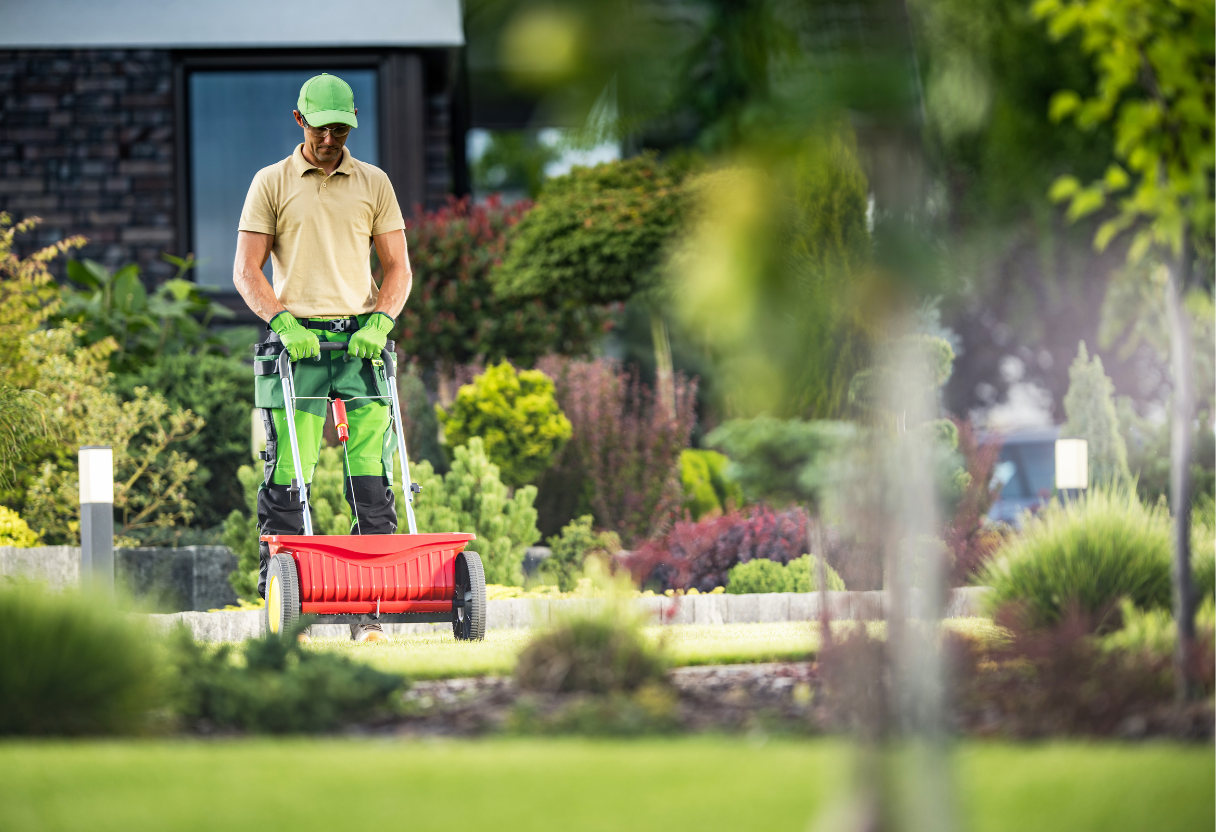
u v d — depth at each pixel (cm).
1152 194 776
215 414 2212
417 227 2652
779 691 789
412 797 507
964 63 267
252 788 521
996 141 347
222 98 3036
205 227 3030
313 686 724
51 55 2962
